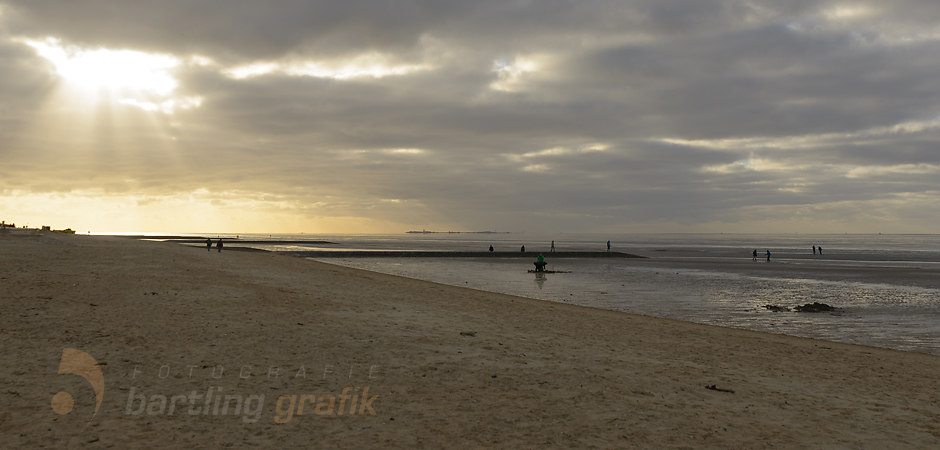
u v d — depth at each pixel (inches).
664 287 1530.5
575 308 934.4
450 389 371.9
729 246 6909.5
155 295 656.4
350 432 287.7
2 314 497.4
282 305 674.2
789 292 1424.7
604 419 325.4
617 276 1941.4
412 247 5762.8
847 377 486.9
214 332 495.8
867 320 970.7
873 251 5002.5
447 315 716.0
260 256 1726.1
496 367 437.4
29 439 254.8
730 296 1318.9
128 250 1270.9
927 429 335.9
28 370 354.0
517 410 334.6
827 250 5344.5
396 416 315.3
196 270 963.3
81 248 1214.9
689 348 592.1
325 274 1195.9
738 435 309.0
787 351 609.0
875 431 328.2
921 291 1472.7
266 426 291.0
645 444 287.7
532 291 1401.3
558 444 282.4
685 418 334.3
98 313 534.9
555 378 413.1
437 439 282.8
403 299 854.5
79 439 259.3
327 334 523.2
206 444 262.7
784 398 395.9
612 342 598.2
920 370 538.0
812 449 291.9
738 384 430.6
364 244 7007.9
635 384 409.4
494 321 695.7
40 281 682.8
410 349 484.1
